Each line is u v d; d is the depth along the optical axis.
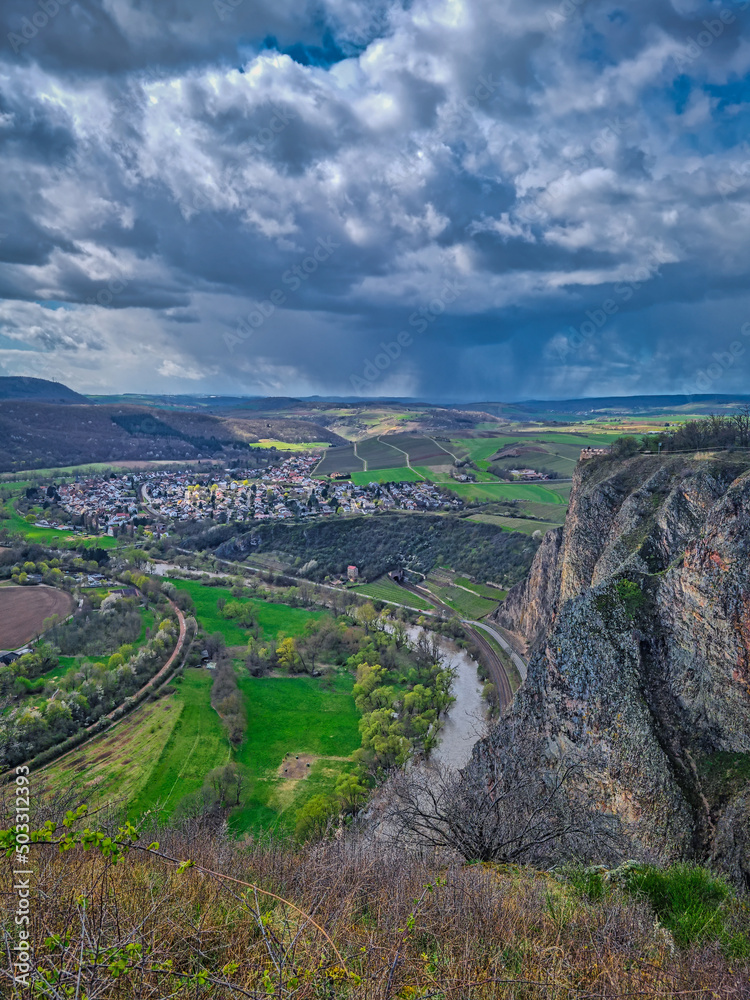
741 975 5.85
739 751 23.25
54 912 4.64
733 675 25.03
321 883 7.36
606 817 17.42
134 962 3.96
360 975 4.61
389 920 6.17
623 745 25.00
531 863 12.56
